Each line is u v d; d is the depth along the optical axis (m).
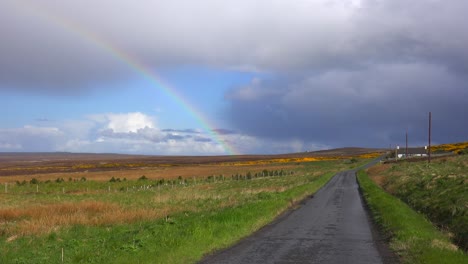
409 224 17.48
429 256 11.70
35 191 53.56
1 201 36.16
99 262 11.37
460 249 13.43
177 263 11.24
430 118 70.94
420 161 86.25
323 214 23.84
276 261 11.65
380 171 76.94
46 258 12.74
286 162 166.50
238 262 11.48
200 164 164.38
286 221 20.67
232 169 115.81
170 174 94.19
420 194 29.89
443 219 19.91
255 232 17.02
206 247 13.21
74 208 27.11
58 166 167.50
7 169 144.38
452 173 36.88
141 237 14.80
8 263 12.41
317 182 55.00
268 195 33.19
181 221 19.95
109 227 20.59
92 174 98.81
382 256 12.41
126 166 155.12
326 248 13.61
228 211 21.38
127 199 38.28
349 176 76.94
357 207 27.91
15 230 19.28
